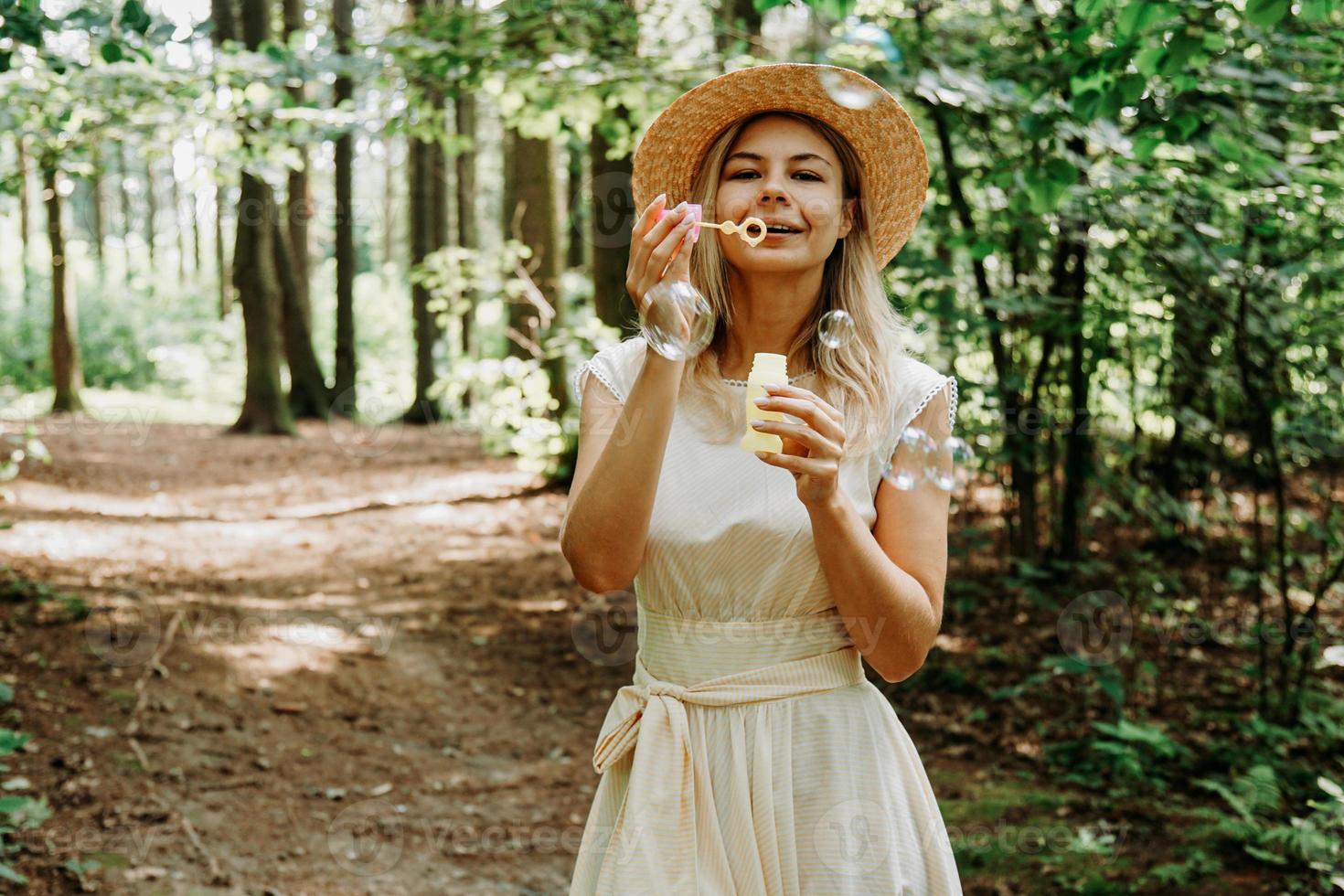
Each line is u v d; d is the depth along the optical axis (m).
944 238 4.39
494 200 20.77
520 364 9.10
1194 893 3.22
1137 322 4.84
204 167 6.59
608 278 8.24
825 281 1.57
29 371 19.50
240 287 14.65
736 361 1.53
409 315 23.59
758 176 1.50
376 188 24.45
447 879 3.55
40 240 24.19
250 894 3.33
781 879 1.39
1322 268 4.04
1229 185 3.85
